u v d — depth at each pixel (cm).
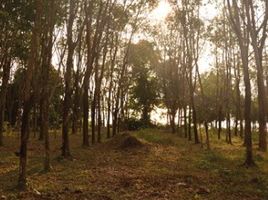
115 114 3981
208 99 5375
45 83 1698
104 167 1889
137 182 1488
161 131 4869
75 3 2006
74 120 4138
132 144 2766
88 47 2577
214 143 3506
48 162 1744
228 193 1355
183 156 2388
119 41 3828
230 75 4212
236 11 2097
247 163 1958
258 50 2400
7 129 4041
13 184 1417
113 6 2741
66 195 1263
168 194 1308
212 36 3703
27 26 1955
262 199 1284
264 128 2833
